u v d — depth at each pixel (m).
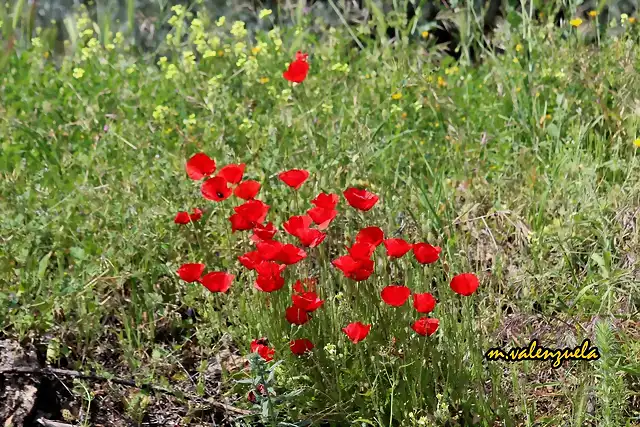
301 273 4.48
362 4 6.73
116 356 4.46
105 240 4.64
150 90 5.54
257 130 5.09
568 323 4.43
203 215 4.69
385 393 4.19
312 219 4.09
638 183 4.69
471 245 4.80
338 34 6.08
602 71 5.36
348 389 4.20
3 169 4.97
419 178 5.03
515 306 4.52
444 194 4.94
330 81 5.61
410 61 5.86
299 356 4.21
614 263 4.60
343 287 4.34
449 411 4.21
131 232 4.60
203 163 4.34
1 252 4.51
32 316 4.37
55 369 4.31
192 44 6.25
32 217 4.68
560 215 4.77
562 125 5.21
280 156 4.93
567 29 5.80
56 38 6.94
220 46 6.10
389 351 4.16
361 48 6.32
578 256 4.65
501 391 4.18
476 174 5.04
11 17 6.42
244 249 4.54
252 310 4.35
